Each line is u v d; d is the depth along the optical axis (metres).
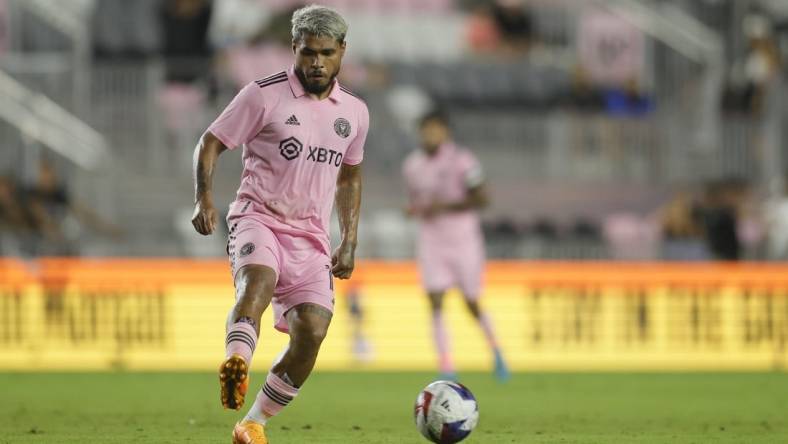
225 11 74.44
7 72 65.06
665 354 53.84
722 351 54.12
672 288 54.00
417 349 53.72
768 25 72.69
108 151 64.88
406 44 78.81
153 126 65.44
